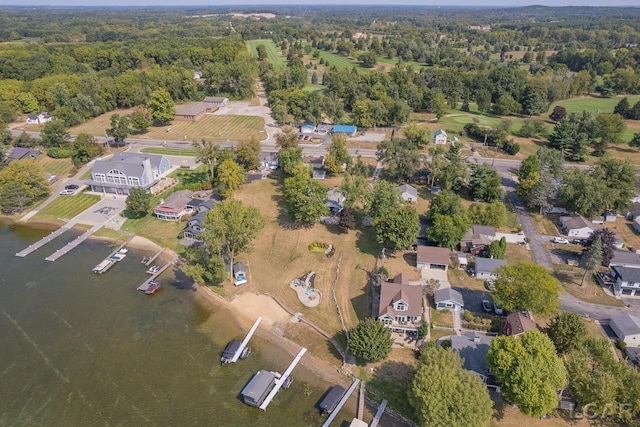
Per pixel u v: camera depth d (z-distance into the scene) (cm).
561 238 9069
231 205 7719
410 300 6856
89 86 17800
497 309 7006
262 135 15212
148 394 5781
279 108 16400
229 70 19812
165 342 6662
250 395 5606
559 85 19988
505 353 5306
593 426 5259
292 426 5394
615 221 9875
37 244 9138
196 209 10131
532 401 4944
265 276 8144
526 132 15275
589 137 13962
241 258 8612
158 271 8269
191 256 7488
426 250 8219
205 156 11138
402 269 8131
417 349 6356
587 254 7512
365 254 8594
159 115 15725
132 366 6212
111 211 10388
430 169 11444
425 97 18412
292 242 9025
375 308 7200
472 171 10850
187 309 7369
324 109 16575
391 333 6700
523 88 19088
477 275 7894
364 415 5541
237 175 10481
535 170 10612
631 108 17438
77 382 5934
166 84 19188
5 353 6384
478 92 19088
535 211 10294
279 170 12325
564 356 6038
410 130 13662
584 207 9488
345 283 7875
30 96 16762
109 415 5475
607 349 5594
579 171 10431
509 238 9169
